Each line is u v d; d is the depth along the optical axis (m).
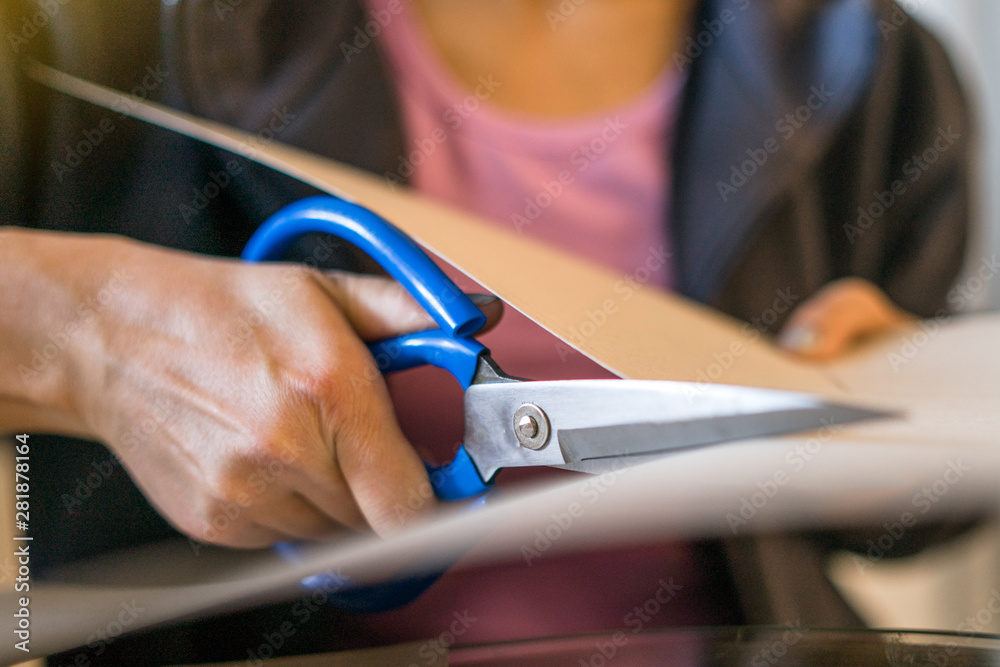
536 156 0.77
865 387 0.44
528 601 0.50
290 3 0.69
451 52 0.76
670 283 0.80
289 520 0.39
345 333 0.36
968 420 0.33
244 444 0.35
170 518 0.40
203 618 0.38
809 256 0.81
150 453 0.38
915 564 0.90
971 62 1.02
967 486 0.32
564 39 0.77
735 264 0.79
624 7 0.76
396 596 0.37
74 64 0.64
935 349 0.56
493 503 0.35
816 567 0.60
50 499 0.51
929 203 0.87
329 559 0.37
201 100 0.68
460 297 0.35
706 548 0.56
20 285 0.39
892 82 0.84
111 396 0.38
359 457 0.35
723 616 0.53
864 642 0.33
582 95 0.78
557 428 0.33
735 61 0.79
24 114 0.61
